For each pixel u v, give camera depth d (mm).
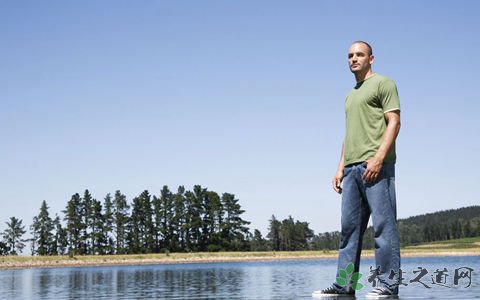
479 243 127250
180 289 9367
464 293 6008
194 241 119000
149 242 118562
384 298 5434
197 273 22922
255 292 7691
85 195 117438
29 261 78062
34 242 117625
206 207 120625
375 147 5898
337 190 6512
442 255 96438
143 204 119688
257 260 95250
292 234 141250
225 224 118562
